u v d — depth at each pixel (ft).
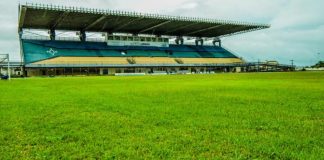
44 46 285.84
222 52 380.78
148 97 48.11
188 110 31.27
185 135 19.35
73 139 19.19
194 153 15.37
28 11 227.61
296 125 22.20
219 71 345.72
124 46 326.85
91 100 44.47
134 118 26.68
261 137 18.40
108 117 27.58
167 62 318.86
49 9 223.30
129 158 14.71
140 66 300.40
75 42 309.01
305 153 14.78
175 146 16.67
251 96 47.09
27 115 29.73
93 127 22.86
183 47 367.45
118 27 309.01
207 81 109.40
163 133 20.17
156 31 341.62
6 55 188.03
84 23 281.95
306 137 18.21
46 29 297.33
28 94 58.39
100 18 260.62
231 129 21.04
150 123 24.02
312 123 22.99
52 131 21.77
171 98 45.65
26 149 17.07
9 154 15.98
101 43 322.55
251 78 133.80
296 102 37.70
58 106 37.19
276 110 30.53
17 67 265.13
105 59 293.23
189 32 354.13
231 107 33.42
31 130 22.30
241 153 15.15
